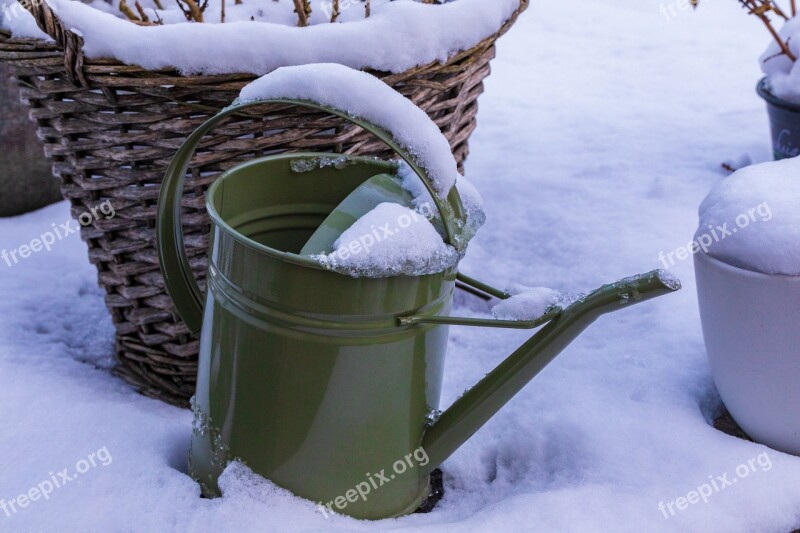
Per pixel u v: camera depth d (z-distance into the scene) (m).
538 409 1.34
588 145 2.54
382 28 1.20
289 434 1.03
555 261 1.87
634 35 3.72
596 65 3.36
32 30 1.23
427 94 1.32
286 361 0.99
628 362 1.45
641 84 3.12
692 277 1.74
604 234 1.96
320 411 1.01
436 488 1.22
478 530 1.05
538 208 2.10
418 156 0.95
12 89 1.99
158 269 1.34
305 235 1.20
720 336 1.22
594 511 1.09
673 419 1.27
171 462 1.23
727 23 3.88
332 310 0.96
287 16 1.42
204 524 1.04
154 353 1.43
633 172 2.32
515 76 3.24
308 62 1.17
